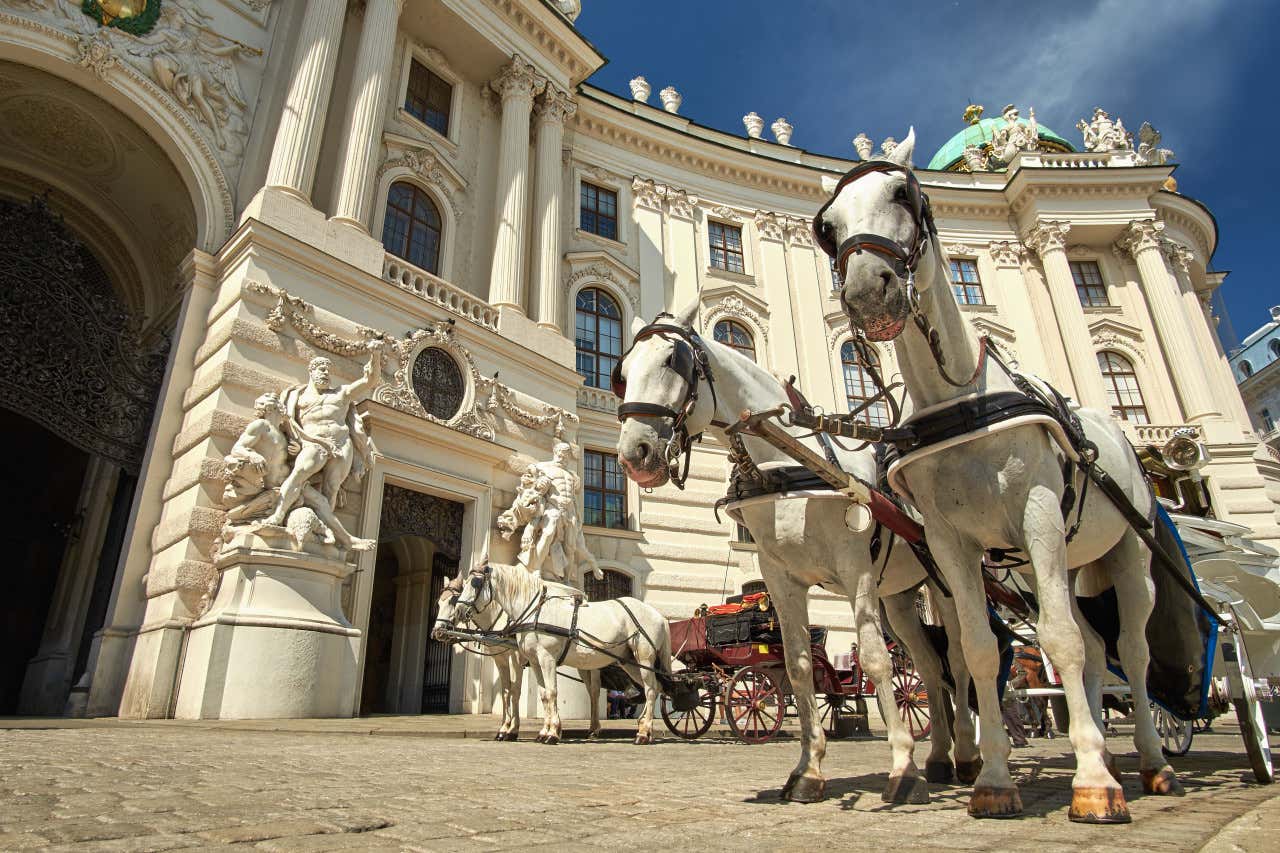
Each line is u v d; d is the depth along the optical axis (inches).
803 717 149.5
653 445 146.9
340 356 507.8
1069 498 143.1
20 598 638.5
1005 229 1135.0
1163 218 1167.0
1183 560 187.3
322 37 585.6
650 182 960.3
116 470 592.7
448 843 92.6
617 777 185.0
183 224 598.9
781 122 1134.4
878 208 124.9
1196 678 191.0
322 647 402.0
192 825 100.2
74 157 591.5
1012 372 145.3
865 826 109.5
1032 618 193.8
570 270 847.1
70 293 478.3
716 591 772.6
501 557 570.9
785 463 163.8
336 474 451.2
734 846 92.4
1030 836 99.1
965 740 184.4
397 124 688.4
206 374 461.4
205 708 362.9
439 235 689.0
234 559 397.7
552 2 891.4
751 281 975.6
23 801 118.8
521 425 625.3
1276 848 84.4
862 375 976.3
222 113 569.0
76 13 512.7
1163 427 979.3
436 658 561.3
